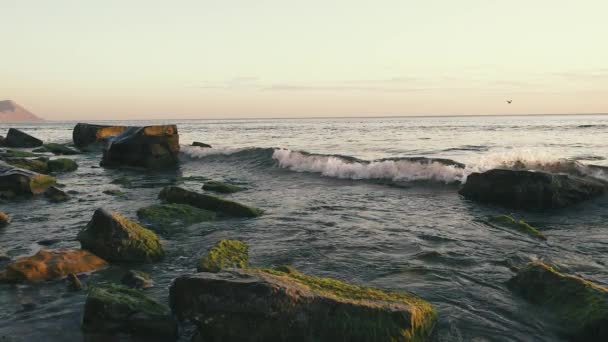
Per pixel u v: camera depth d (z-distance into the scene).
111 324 5.95
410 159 19.28
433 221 11.84
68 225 11.81
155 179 21.12
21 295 7.14
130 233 9.04
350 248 9.58
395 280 7.69
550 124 86.00
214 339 5.46
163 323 5.91
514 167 17.14
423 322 5.68
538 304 6.54
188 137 59.66
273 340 5.30
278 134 65.94
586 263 8.41
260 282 5.57
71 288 7.38
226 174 22.36
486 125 87.25
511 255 8.84
